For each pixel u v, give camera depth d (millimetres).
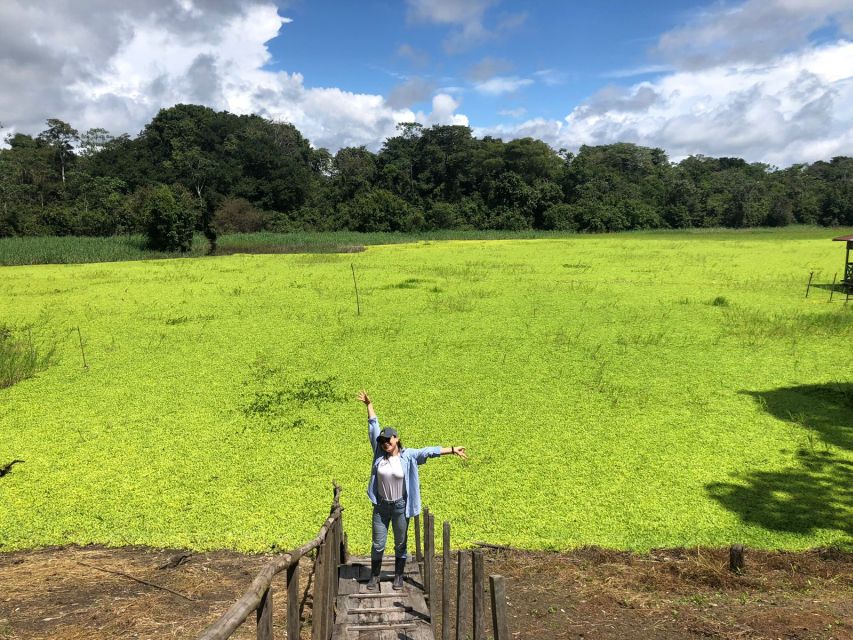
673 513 7809
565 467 9148
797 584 6109
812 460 9148
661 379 12867
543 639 5215
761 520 7586
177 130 93688
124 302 22406
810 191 100625
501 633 3719
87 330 17922
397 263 35500
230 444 10117
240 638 5230
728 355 14430
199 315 19766
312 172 110812
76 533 7539
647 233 80812
